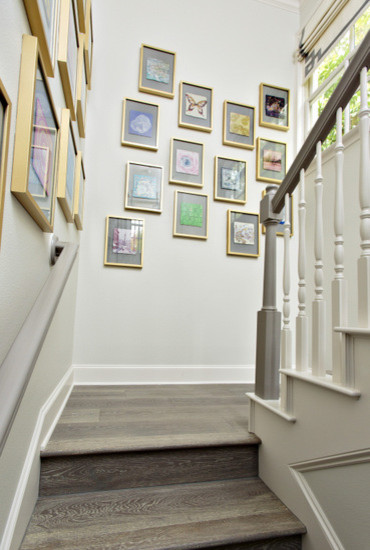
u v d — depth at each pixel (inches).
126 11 106.2
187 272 103.6
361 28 97.4
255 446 59.3
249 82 115.4
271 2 120.8
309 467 46.5
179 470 55.2
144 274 100.0
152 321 99.4
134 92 103.9
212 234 107.0
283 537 45.8
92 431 58.9
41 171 40.3
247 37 117.0
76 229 86.3
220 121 111.3
